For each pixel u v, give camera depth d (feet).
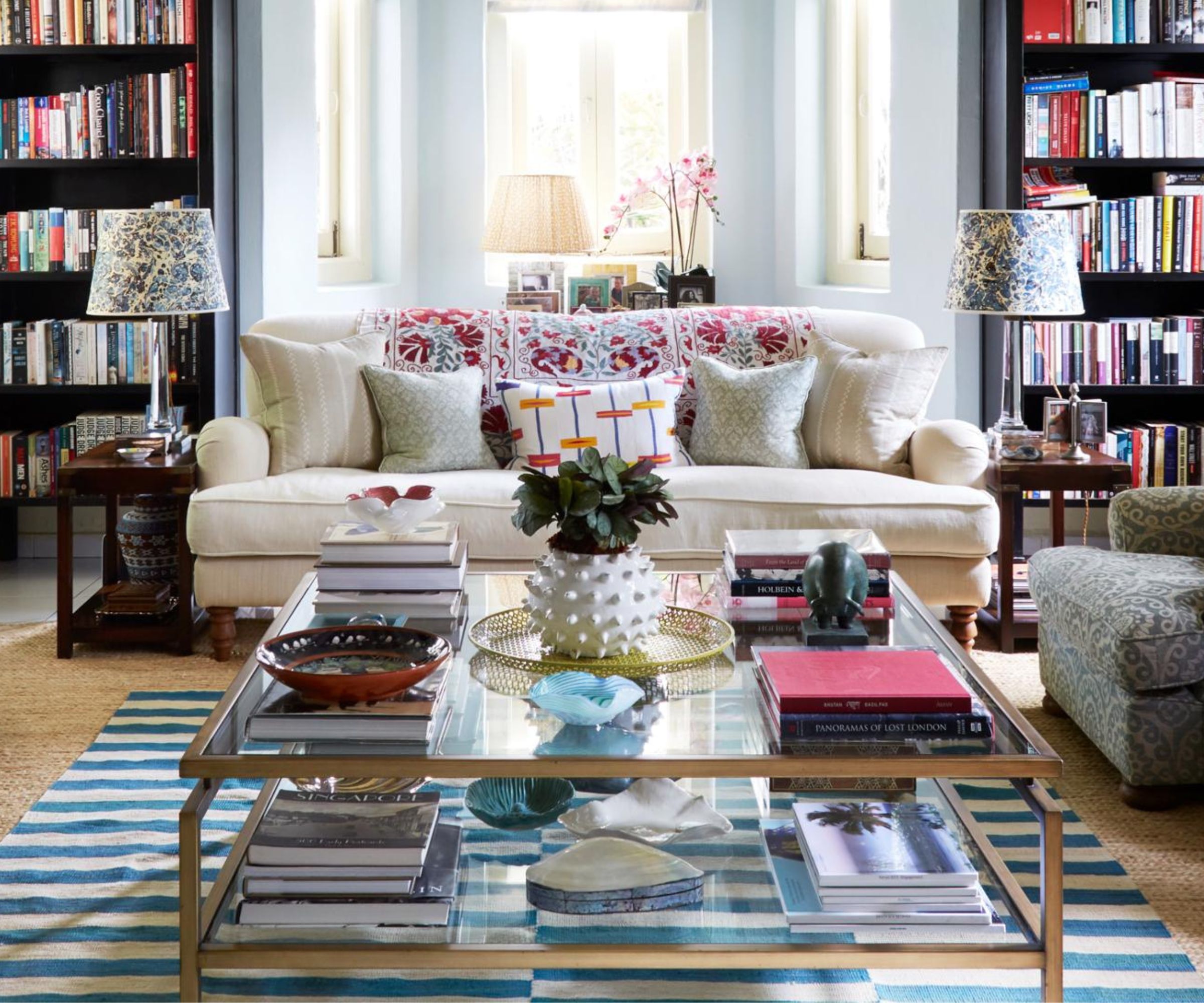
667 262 19.24
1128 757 8.76
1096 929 7.34
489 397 13.34
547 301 17.70
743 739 6.34
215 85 14.92
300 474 12.24
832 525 11.56
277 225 16.29
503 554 11.59
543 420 12.56
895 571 10.93
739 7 18.67
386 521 8.27
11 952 7.00
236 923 6.13
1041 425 16.25
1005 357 13.28
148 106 15.05
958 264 12.88
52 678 11.65
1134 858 8.20
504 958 5.90
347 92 18.17
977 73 15.55
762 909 6.28
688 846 6.88
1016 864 7.97
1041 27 14.89
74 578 15.30
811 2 18.13
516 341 13.56
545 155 19.22
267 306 16.20
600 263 18.63
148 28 14.96
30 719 10.58
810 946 5.95
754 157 18.97
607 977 6.89
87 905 7.53
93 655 12.34
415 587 8.06
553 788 7.45
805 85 18.30
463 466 12.77
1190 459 15.61
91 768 9.55
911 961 5.92
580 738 6.36
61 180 16.19
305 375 12.78
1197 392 15.58
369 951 5.90
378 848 6.25
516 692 7.05
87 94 15.11
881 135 18.02
